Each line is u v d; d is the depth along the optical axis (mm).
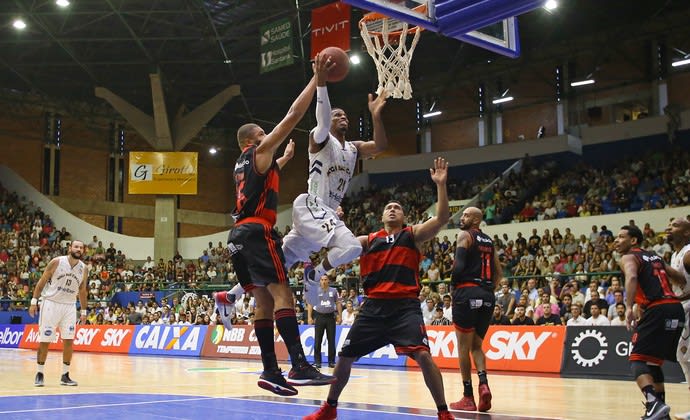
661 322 5805
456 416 6285
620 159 25891
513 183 26312
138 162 28547
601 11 25141
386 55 9156
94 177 31859
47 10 22328
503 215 24766
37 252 26969
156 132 28359
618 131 26391
